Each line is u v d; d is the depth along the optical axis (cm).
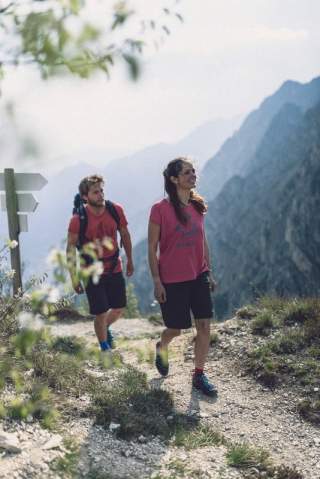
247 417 639
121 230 752
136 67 117
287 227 12875
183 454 506
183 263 651
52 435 466
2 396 498
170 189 643
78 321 1288
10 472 392
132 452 491
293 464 530
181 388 700
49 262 152
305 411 649
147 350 231
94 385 613
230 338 877
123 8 121
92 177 711
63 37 115
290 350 796
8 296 482
